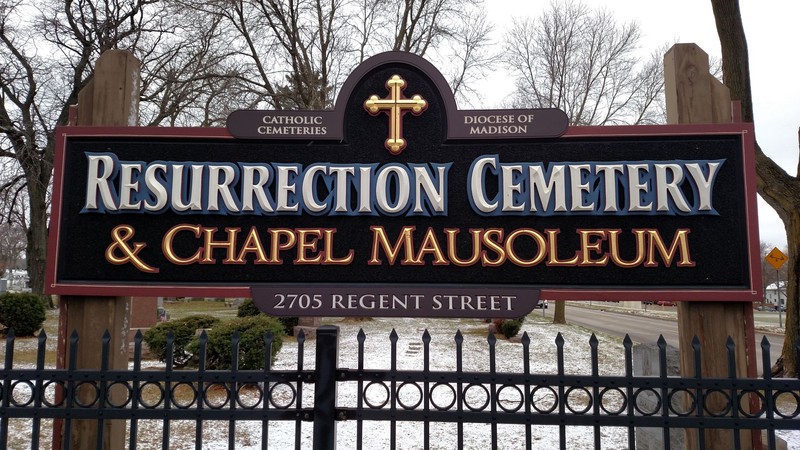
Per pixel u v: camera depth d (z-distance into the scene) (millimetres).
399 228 3590
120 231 3582
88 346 3521
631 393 2742
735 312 3393
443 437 5973
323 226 3609
